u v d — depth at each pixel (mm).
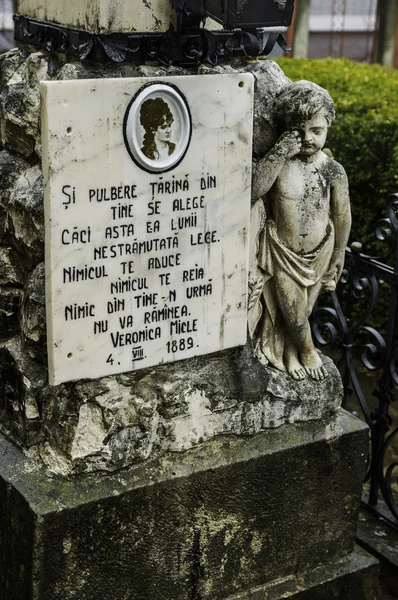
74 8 2775
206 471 3094
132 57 2791
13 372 3068
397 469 4547
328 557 3508
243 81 2914
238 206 3037
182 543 3127
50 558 2848
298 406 3361
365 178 5648
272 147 3131
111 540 2957
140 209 2828
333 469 3398
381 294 5727
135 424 3010
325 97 3049
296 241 3174
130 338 2934
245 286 3148
